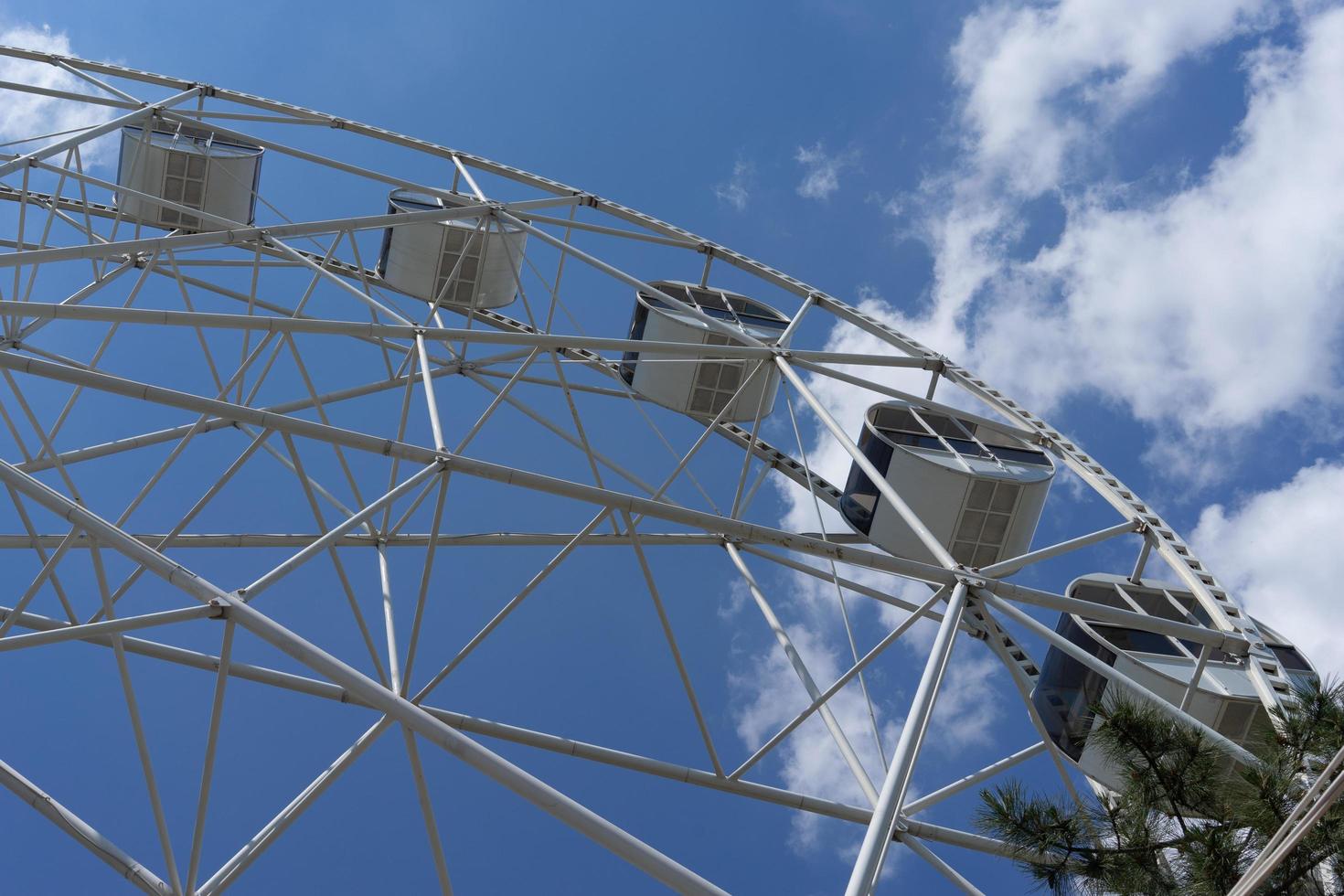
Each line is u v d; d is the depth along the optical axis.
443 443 16.38
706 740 16.22
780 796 16.44
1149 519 20.05
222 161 31.03
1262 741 10.59
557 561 16.34
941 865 15.91
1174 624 15.92
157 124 31.52
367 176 29.45
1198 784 10.37
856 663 15.67
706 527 15.03
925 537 16.39
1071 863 10.16
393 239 31.17
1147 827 10.12
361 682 10.04
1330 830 9.14
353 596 15.34
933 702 12.38
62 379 13.42
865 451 23.92
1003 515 22.38
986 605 15.36
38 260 19.20
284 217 26.98
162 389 13.87
